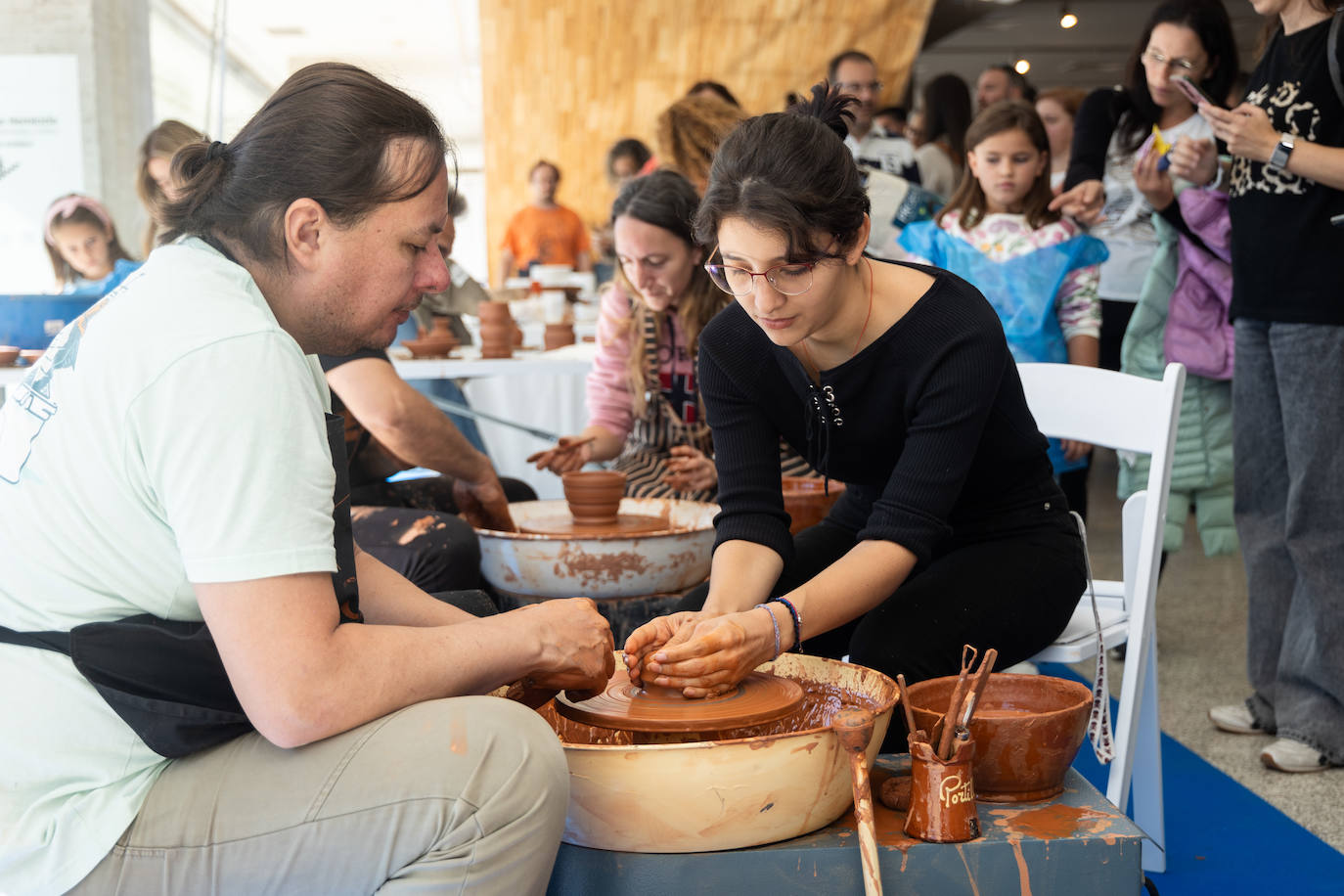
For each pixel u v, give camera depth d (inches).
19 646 44.7
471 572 87.3
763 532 68.1
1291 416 97.3
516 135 437.1
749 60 414.0
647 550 85.0
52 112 226.8
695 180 119.0
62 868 44.0
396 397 91.2
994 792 54.4
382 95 47.2
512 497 119.0
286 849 44.2
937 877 48.6
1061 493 76.0
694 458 107.3
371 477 105.7
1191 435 130.3
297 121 46.2
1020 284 118.8
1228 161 121.3
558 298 195.0
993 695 61.6
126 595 45.0
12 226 228.2
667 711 51.9
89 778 44.7
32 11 224.8
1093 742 72.3
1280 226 95.9
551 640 49.9
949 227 124.3
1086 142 125.1
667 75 420.5
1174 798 92.9
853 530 79.1
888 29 402.0
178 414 42.7
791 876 48.2
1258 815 89.1
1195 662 131.8
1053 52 468.1
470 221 566.6
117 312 45.3
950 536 75.3
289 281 47.6
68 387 44.8
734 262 57.6
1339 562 96.4
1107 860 49.4
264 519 42.3
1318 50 93.8
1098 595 86.7
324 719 43.1
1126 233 162.2
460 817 43.4
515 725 45.0
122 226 231.9
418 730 44.4
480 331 148.6
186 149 48.9
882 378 66.3
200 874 44.6
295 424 43.8
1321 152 91.1
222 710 45.4
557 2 396.5
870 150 179.0
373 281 48.0
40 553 44.6
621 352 119.0
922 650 65.2
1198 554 192.4
